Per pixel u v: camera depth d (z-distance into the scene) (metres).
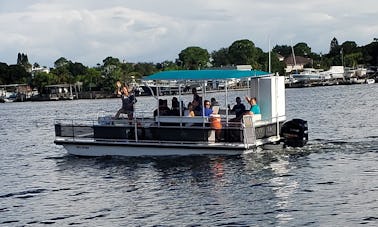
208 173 22.91
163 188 20.84
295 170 22.81
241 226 15.73
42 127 57.56
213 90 28.47
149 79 27.03
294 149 27.52
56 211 18.61
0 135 49.78
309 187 19.78
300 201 17.97
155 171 23.94
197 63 162.62
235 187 20.34
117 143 27.38
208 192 19.81
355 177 21.05
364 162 23.91
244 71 27.28
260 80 26.81
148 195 19.94
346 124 42.12
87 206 18.98
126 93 28.08
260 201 18.25
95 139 27.91
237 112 27.09
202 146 25.89
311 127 41.22
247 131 25.44
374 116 48.41
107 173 24.28
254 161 24.92
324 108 64.75
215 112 26.89
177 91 28.16
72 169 25.84
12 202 20.34
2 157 32.94
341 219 15.88
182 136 26.17
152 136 26.70
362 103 70.44
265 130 26.41
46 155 32.38
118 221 16.94
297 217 16.30
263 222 16.02
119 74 156.00
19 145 39.50
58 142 28.72
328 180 20.73
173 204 18.47
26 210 19.03
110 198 19.89
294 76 152.25
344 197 18.16
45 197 20.83
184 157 26.39
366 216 16.03
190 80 26.16
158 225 16.27
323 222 15.71
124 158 27.39
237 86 28.58
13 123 67.94
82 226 16.69
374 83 154.62
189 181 21.75
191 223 16.27
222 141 25.86
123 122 27.78
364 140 31.47
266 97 26.78
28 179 24.70
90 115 75.50
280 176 21.80
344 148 28.08
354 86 142.62
